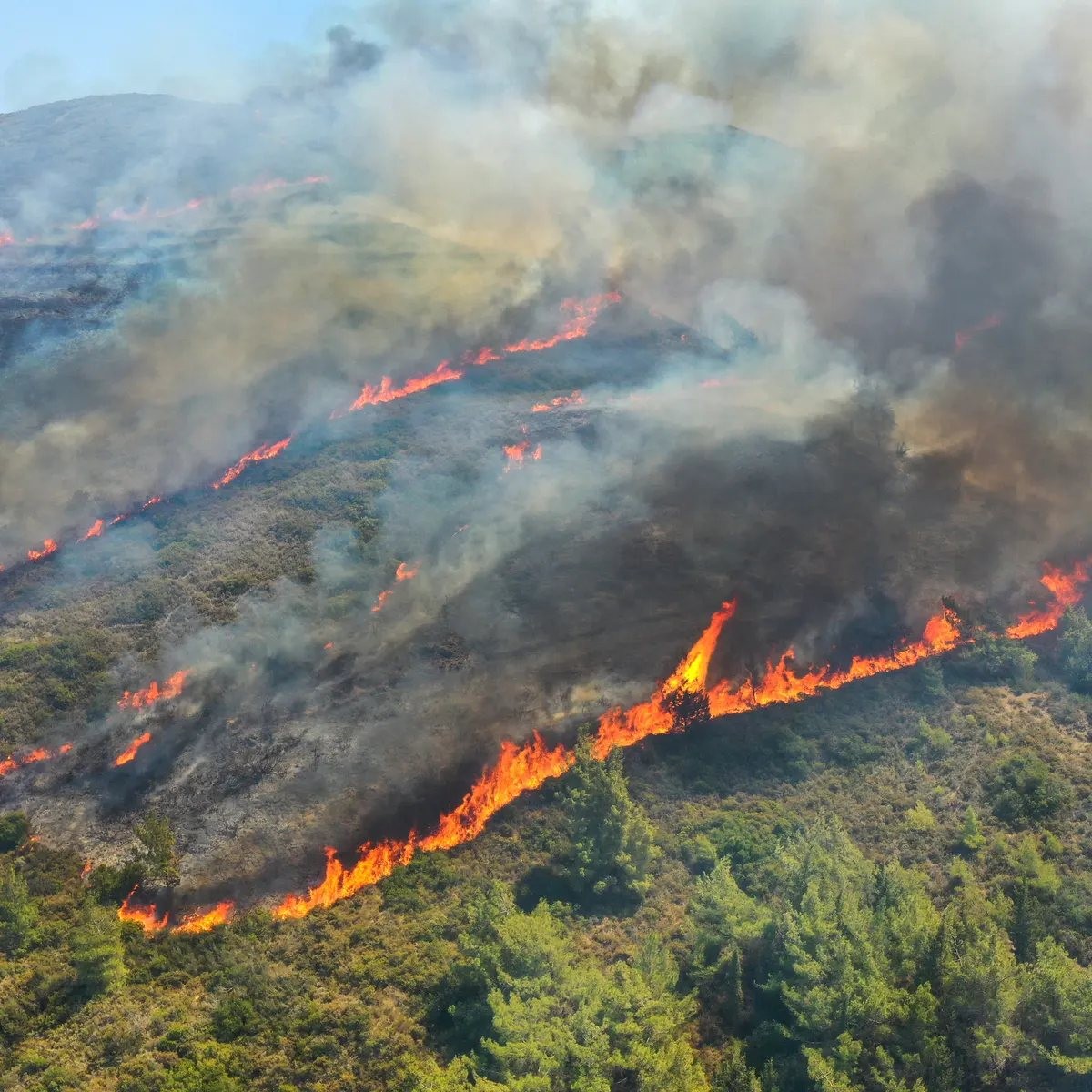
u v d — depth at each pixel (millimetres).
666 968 45656
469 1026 45531
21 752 63062
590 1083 40188
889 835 55625
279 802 59094
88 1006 48219
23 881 53906
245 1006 47594
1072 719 61500
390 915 52406
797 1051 43906
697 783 60250
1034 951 45594
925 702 64562
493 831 57438
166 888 54531
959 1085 41281
